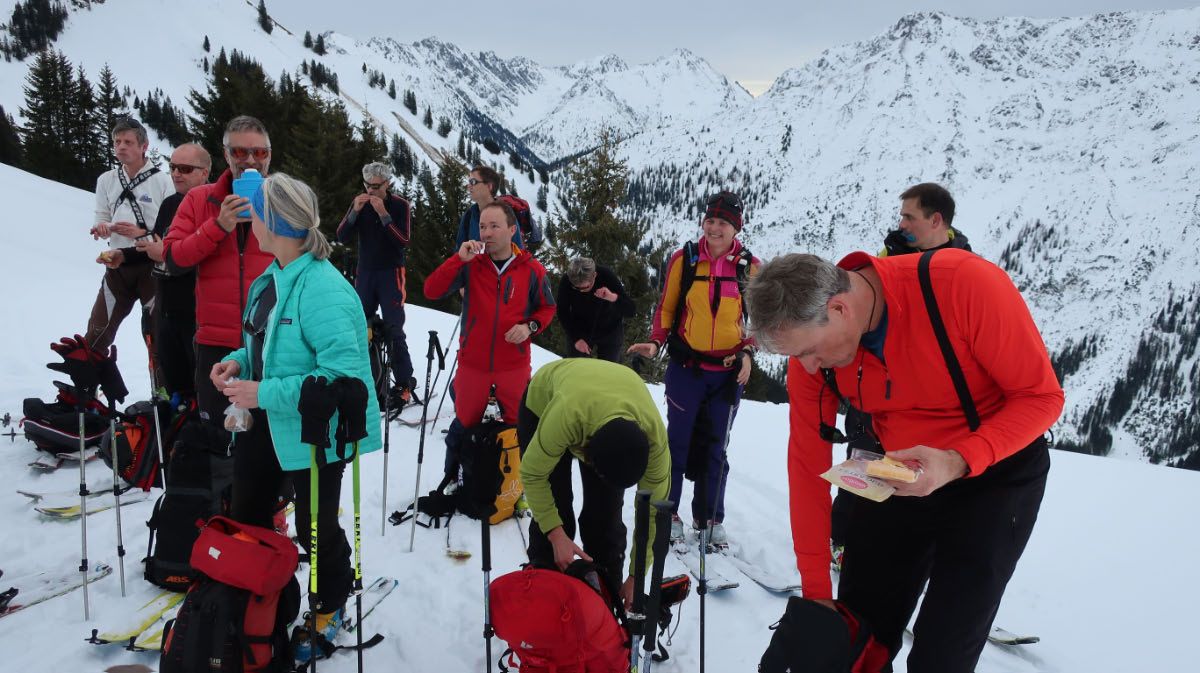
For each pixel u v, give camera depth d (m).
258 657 2.42
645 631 2.18
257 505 2.79
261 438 2.73
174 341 3.97
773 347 1.88
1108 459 6.41
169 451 3.58
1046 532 4.68
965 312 1.83
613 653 2.51
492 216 4.20
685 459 4.15
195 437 3.29
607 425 2.49
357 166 30.31
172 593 3.27
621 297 5.77
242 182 3.28
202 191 3.69
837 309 1.81
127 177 5.16
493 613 2.54
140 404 4.41
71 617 3.05
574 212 17.69
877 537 2.27
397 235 6.26
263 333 2.65
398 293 6.49
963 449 1.75
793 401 2.31
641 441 2.46
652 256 17.23
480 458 4.10
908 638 3.41
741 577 3.94
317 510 2.53
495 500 4.22
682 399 4.06
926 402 2.01
